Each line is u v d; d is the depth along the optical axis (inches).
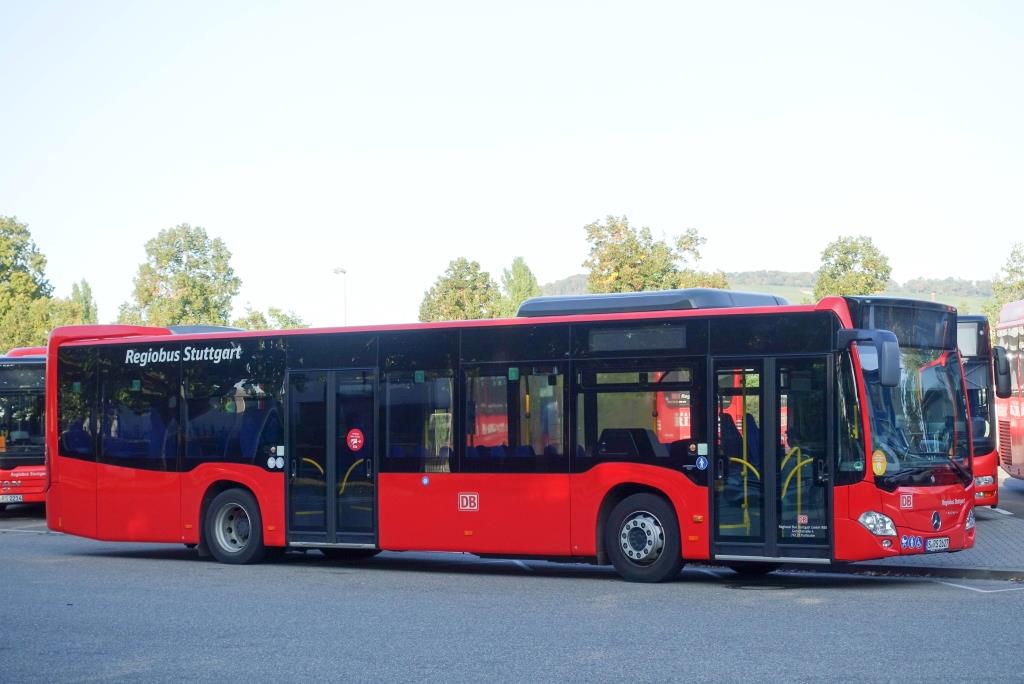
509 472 608.4
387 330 651.5
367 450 650.2
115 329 782.5
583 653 395.2
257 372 692.1
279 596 550.6
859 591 544.1
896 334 563.8
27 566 695.1
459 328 629.3
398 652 402.6
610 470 584.4
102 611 505.7
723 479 561.6
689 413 570.9
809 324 551.8
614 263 1590.8
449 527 622.2
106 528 741.9
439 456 628.4
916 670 356.8
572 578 616.1
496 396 616.4
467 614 486.3
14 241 2704.2
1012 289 2583.7
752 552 553.6
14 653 410.3
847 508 536.4
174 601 535.8
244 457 692.7
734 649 397.1
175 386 722.2
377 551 714.2
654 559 577.9
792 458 549.3
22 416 1071.6
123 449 738.2
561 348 602.5
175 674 371.6
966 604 493.7
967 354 948.6
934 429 565.6
